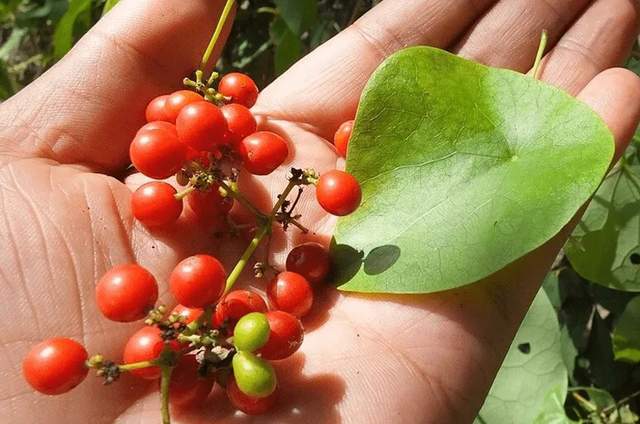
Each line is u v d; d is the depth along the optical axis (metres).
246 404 0.12
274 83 0.19
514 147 0.15
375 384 0.13
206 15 0.17
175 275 0.12
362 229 0.15
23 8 0.28
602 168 0.14
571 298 0.22
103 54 0.16
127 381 0.14
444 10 0.19
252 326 0.11
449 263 0.14
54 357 0.12
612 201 0.19
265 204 0.17
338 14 0.25
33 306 0.14
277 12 0.22
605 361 0.22
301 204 0.17
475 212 0.14
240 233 0.16
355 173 0.15
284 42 0.22
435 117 0.15
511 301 0.15
